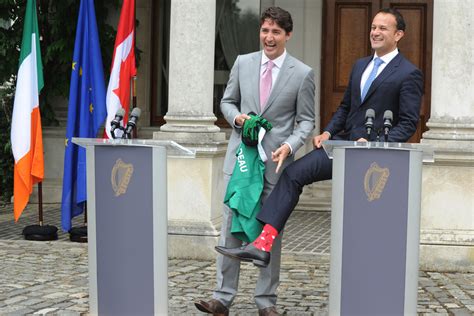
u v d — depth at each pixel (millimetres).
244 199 5715
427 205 8195
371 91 5926
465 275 7977
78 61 9641
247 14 12391
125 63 9633
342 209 5027
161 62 12656
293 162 5738
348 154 5000
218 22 12438
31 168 9570
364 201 4984
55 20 11867
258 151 5797
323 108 12094
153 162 5160
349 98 6219
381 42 5922
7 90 12805
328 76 12086
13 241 9422
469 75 8164
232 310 6465
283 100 5906
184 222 8625
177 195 8656
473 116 8148
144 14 12484
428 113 11812
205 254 8523
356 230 5008
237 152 5844
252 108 5961
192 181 8633
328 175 5621
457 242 8102
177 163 8656
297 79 5910
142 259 5219
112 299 5293
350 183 5004
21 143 9547
